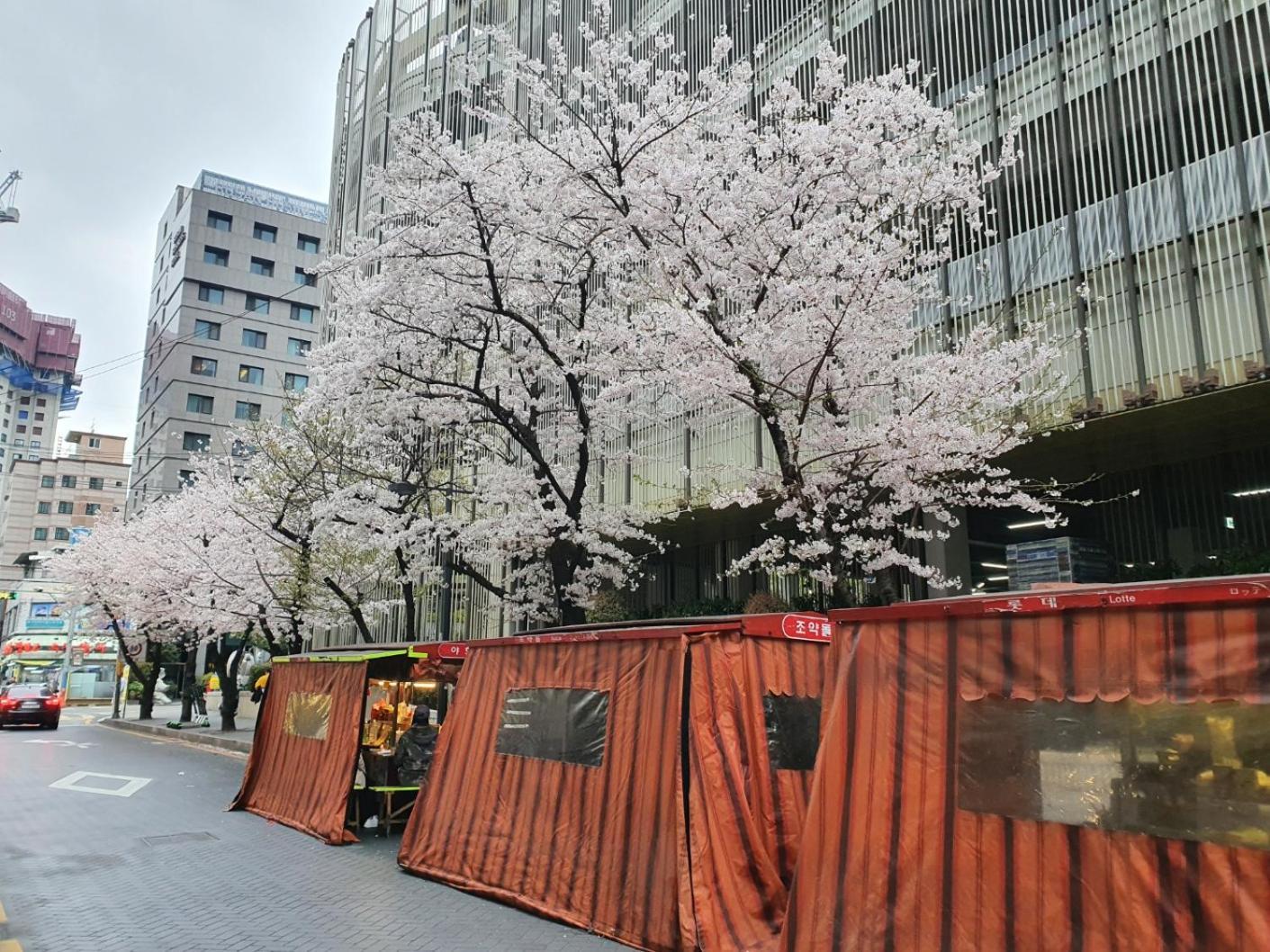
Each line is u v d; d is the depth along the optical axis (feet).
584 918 22.66
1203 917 12.76
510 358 48.78
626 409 48.67
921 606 17.72
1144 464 42.65
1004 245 42.70
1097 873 14.07
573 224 43.60
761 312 35.65
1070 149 41.19
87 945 20.76
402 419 48.21
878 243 36.86
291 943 20.99
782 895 21.79
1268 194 34.50
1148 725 14.08
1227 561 36.81
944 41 47.24
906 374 36.01
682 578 63.87
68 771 56.39
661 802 22.09
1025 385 38.27
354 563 60.49
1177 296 36.55
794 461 34.24
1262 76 35.55
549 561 50.83
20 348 443.32
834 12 52.21
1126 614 14.80
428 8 94.68
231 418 231.09
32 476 307.37
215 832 35.88
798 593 51.57
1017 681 15.93
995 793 15.74
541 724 26.89
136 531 103.45
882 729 17.83
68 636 175.73
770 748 24.03
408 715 39.73
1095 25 41.11
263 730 43.47
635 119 39.45
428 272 42.60
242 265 241.14
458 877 26.91
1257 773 12.74
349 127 112.88
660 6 63.05
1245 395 33.32
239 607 71.26
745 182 36.42
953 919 15.56
